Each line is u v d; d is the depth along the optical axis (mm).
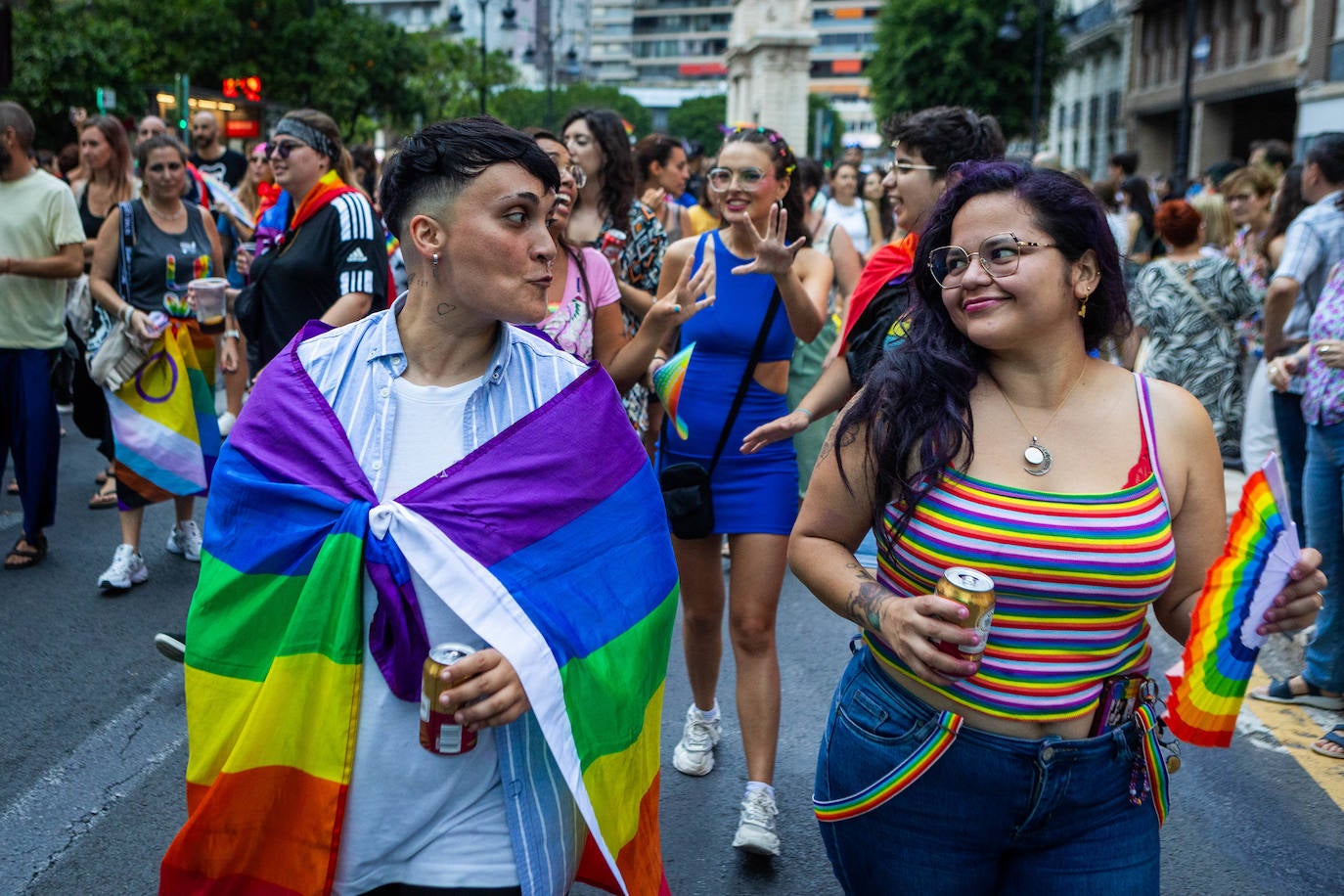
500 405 1997
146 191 5711
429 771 1920
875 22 46469
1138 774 1997
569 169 3561
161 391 5516
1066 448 1974
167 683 4566
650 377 4004
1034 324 1944
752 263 3625
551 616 1910
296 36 32656
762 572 3477
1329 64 26250
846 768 2105
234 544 1965
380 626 1887
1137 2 43156
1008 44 42406
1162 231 6559
